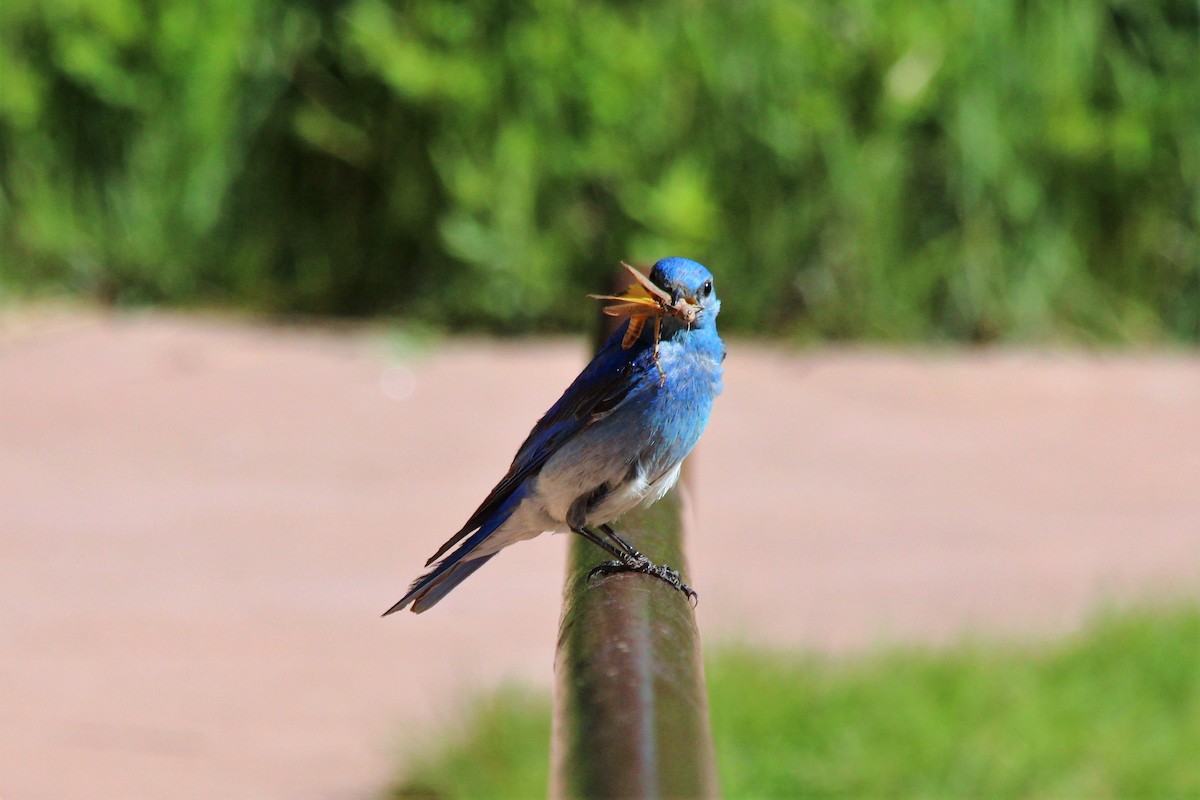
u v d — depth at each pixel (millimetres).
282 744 9078
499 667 10117
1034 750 8984
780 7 16641
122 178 17547
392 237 17188
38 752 8867
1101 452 14414
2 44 17344
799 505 12992
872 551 12109
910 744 8984
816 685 9500
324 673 10062
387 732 9297
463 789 8648
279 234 17422
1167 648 10039
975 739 9031
